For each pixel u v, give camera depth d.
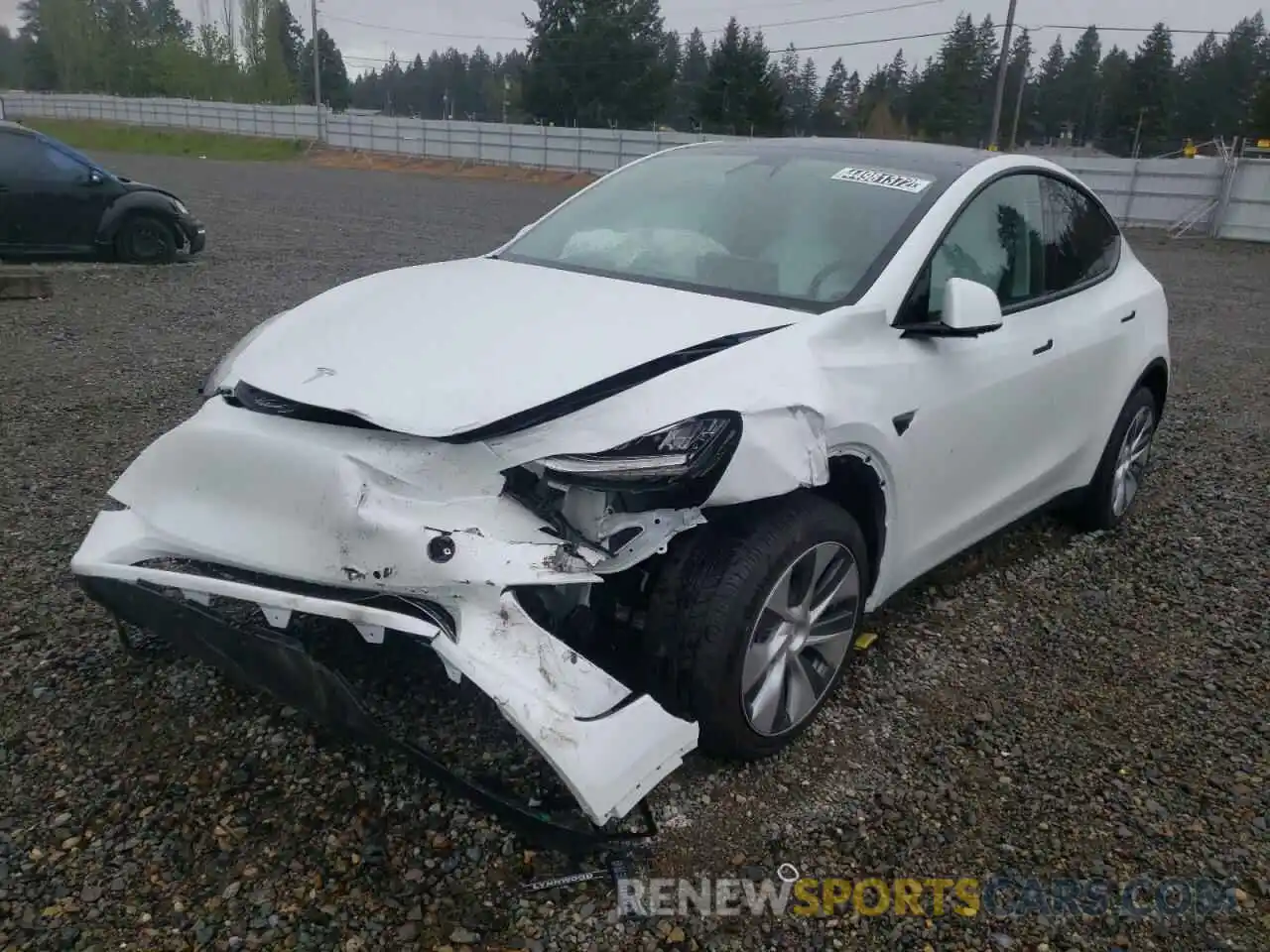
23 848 2.53
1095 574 4.56
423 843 2.62
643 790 2.41
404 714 3.07
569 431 2.53
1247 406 7.83
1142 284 4.98
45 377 6.86
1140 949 2.45
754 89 58.56
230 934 2.32
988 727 3.31
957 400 3.41
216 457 2.72
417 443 2.52
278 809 2.71
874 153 4.02
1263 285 15.83
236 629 2.57
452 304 3.15
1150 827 2.87
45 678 3.24
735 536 2.72
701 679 2.67
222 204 21.33
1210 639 4.01
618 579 2.80
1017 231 4.02
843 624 3.11
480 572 2.37
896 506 3.25
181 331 8.55
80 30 88.50
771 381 2.73
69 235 11.96
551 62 61.16
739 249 3.54
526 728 2.28
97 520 2.94
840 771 3.03
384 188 29.42
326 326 3.07
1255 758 3.22
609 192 4.22
